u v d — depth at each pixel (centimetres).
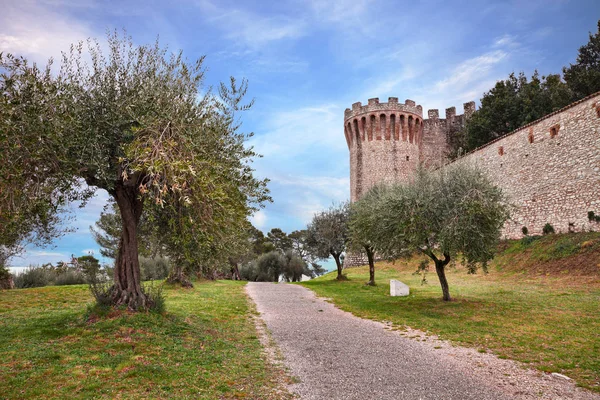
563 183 2520
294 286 2973
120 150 998
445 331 1185
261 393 653
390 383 716
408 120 5062
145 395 612
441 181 1655
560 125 2567
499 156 3158
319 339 1100
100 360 768
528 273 2281
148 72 1055
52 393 601
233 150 1100
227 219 1075
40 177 866
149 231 1288
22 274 2734
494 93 4644
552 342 990
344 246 3269
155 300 1190
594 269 1911
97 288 1187
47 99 852
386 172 4934
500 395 656
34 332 970
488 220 1530
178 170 825
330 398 638
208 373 742
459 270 2989
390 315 1508
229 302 1869
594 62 3944
